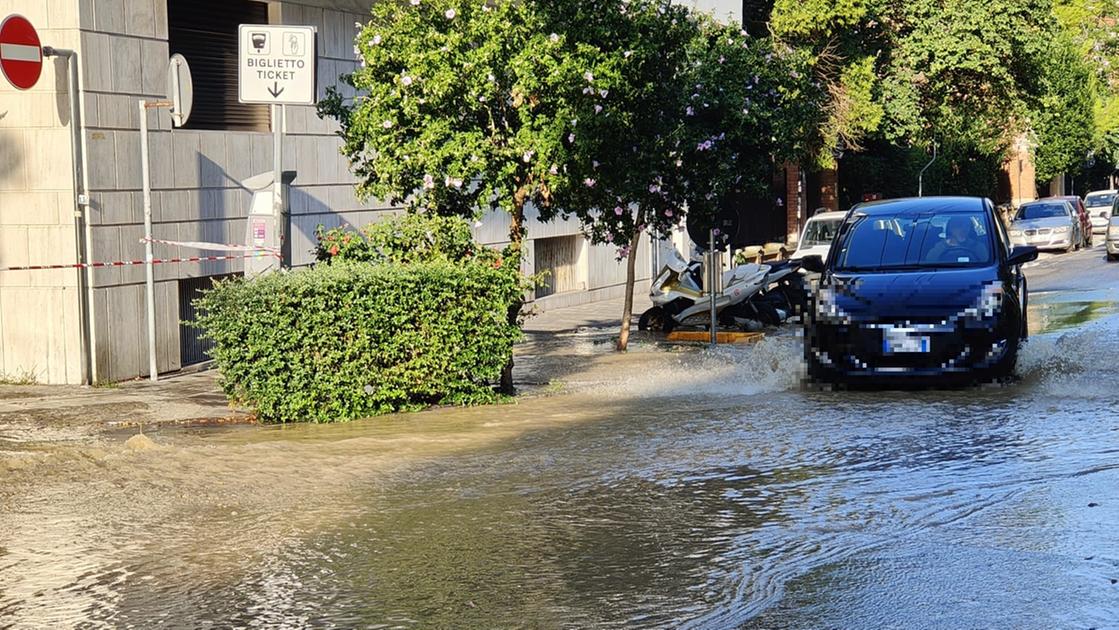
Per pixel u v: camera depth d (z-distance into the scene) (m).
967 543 6.89
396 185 14.23
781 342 18.67
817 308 12.77
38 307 15.16
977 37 39.38
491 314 12.64
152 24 16.05
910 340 12.27
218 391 14.49
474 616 5.93
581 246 28.92
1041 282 28.25
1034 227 42.88
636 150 16.62
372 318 11.95
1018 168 69.38
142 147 15.57
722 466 9.17
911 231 13.59
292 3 18.52
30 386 15.03
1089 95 65.31
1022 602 5.86
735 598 6.09
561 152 13.89
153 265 16.03
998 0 39.22
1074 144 65.62
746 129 18.05
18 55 14.28
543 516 7.85
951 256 13.20
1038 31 40.41
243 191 17.67
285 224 15.60
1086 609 5.73
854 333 12.42
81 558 7.15
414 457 9.88
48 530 7.82
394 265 12.59
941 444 9.65
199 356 17.33
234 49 17.83
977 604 5.86
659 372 15.17
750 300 21.59
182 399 13.91
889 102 39.28
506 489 8.66
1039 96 42.00
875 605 5.91
